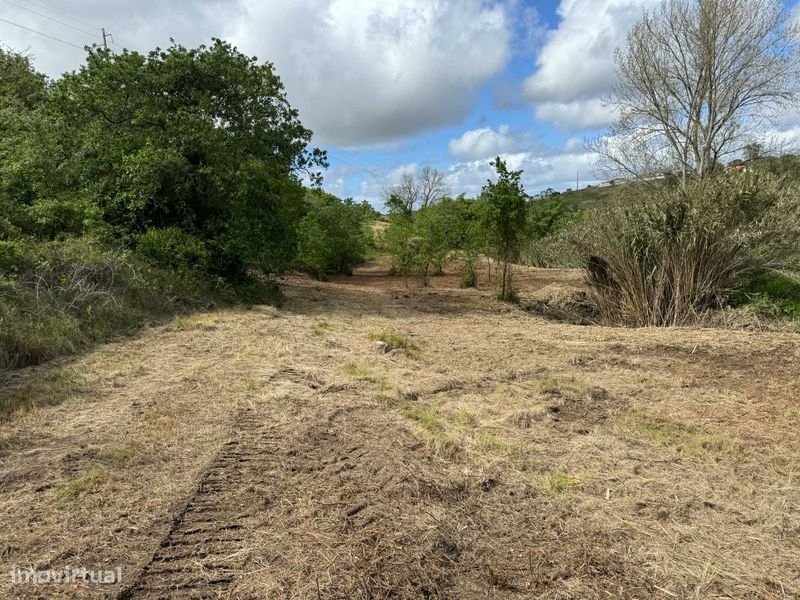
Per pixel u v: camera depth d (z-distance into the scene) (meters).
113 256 7.61
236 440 3.47
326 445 3.46
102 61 9.89
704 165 17.28
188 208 10.04
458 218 17.05
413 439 3.61
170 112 10.02
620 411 4.52
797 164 15.73
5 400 4.01
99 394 4.31
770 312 9.08
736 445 3.80
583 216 11.70
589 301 12.07
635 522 2.72
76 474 2.95
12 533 2.39
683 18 16.64
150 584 2.09
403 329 8.31
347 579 2.15
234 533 2.45
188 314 7.92
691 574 2.31
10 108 10.16
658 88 17.58
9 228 7.15
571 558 2.39
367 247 29.31
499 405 4.54
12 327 5.12
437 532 2.50
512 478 3.14
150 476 2.96
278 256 11.29
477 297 13.33
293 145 12.10
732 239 8.89
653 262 9.73
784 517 2.84
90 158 9.72
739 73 16.38
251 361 5.46
